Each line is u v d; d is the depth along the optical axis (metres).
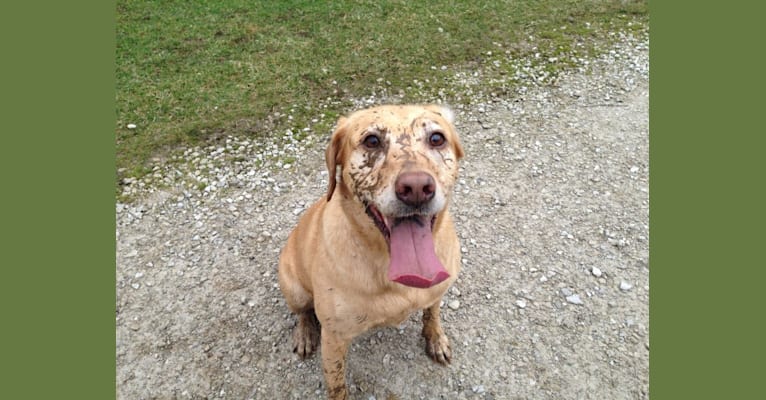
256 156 1.17
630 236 0.95
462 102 1.34
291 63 1.51
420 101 1.34
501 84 1.41
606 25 1.68
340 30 1.68
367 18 1.75
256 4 1.86
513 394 0.71
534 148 1.18
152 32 1.68
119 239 0.97
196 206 1.04
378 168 0.51
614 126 1.25
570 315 0.81
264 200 1.06
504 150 1.17
